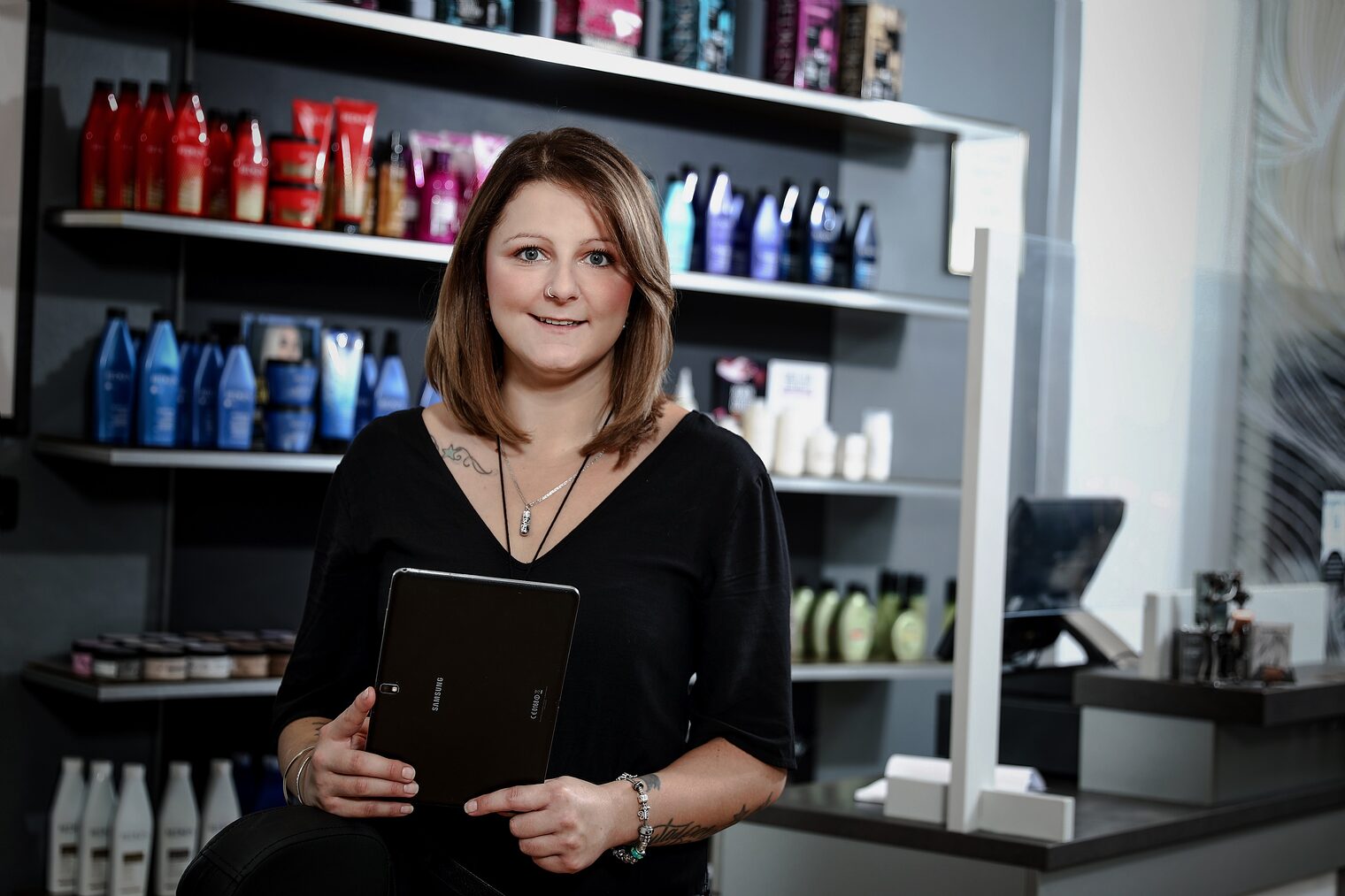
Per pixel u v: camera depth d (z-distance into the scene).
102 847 3.19
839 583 4.39
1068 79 4.59
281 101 3.45
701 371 4.11
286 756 1.47
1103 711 2.69
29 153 3.16
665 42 3.84
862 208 4.17
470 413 1.53
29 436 3.20
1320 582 3.08
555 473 1.52
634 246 1.46
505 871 1.44
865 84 4.05
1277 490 2.97
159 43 3.32
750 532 1.51
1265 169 3.45
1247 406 2.90
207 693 3.10
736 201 4.03
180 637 3.30
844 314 4.38
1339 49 3.34
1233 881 2.61
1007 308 2.34
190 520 3.42
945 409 4.61
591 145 1.49
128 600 3.35
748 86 3.80
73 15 3.21
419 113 3.61
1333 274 3.15
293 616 3.54
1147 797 2.63
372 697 1.33
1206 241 3.58
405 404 3.44
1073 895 2.26
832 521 4.37
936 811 2.33
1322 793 2.79
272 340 3.27
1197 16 3.85
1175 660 2.68
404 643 1.32
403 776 1.32
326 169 3.32
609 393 1.55
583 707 1.44
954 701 2.30
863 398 4.44
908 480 4.16
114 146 3.14
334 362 3.31
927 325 4.55
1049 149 4.64
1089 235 4.37
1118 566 2.68
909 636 4.21
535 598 1.34
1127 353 2.66
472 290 1.54
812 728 4.34
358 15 3.26
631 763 1.46
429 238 3.43
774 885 2.48
